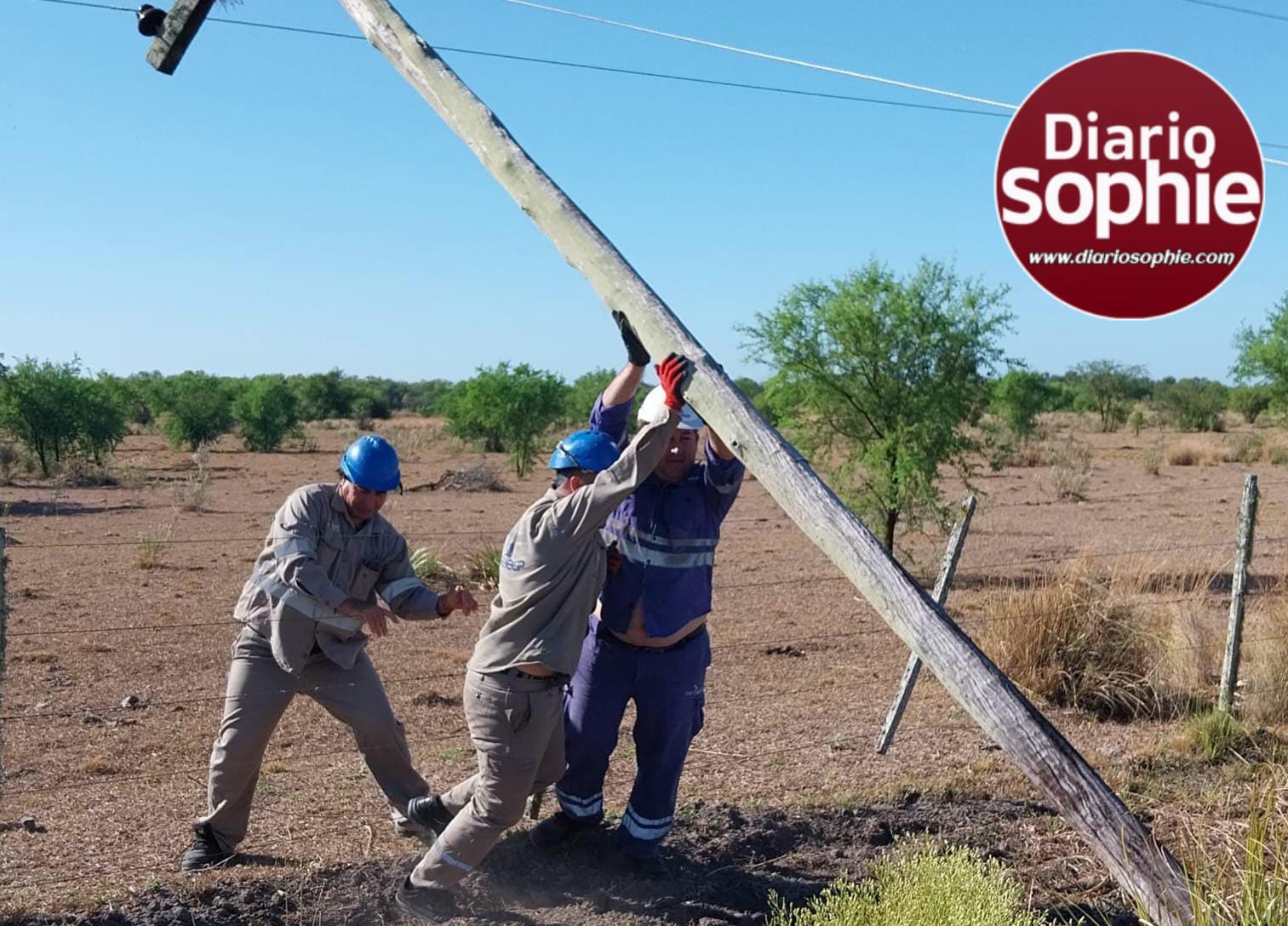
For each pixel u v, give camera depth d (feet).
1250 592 44.37
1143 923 11.09
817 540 12.17
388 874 16.83
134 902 15.67
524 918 15.99
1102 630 30.66
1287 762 23.90
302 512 16.80
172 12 18.71
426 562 48.80
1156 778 23.54
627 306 13.99
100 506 77.25
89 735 25.89
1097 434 194.49
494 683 15.37
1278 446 128.16
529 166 14.99
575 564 15.42
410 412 297.94
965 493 87.40
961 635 11.39
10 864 17.21
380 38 16.53
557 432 148.46
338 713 17.43
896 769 23.63
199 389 151.02
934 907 14.06
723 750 24.91
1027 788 22.47
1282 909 13.47
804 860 18.62
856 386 50.06
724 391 13.00
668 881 17.39
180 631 38.22
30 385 105.40
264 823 19.21
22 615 40.24
